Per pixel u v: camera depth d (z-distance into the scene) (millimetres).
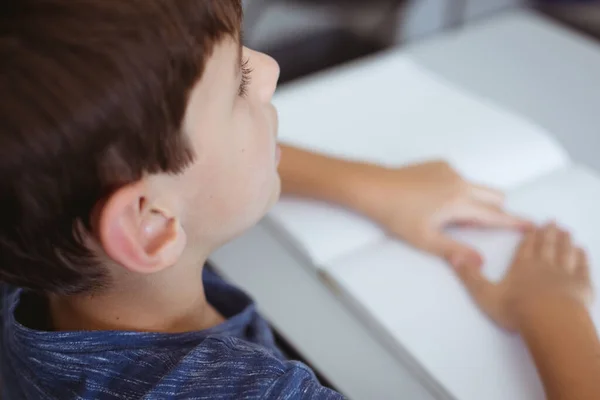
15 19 260
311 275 587
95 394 363
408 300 538
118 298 374
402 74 778
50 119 257
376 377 504
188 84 293
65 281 337
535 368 482
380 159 660
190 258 380
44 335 368
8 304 418
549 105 767
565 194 630
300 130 695
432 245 576
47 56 256
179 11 281
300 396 353
